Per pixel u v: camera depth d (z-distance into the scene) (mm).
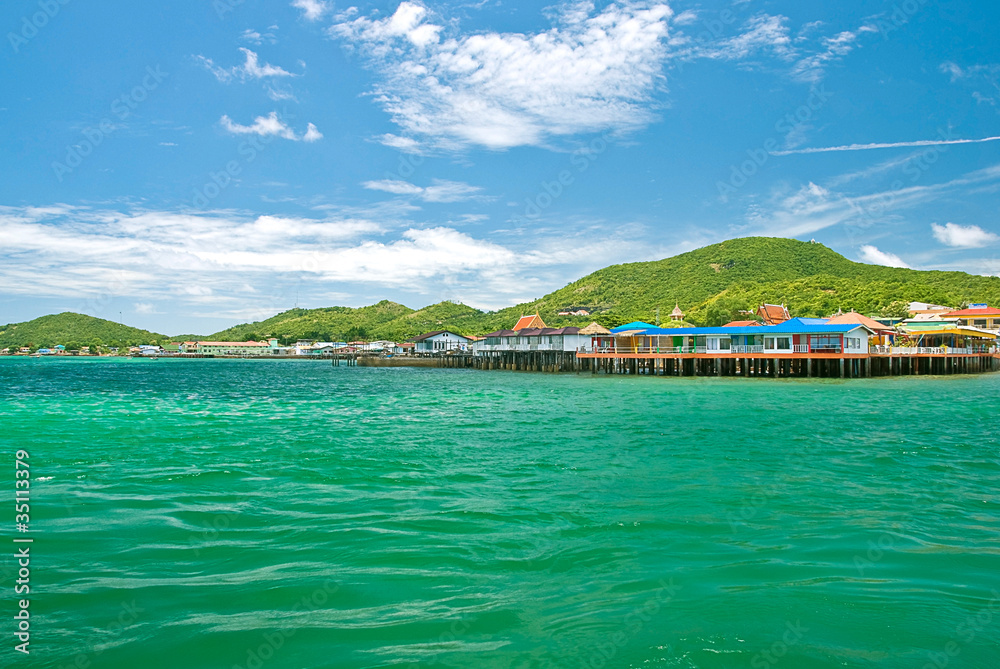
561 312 184000
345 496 15961
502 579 10570
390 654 8203
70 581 10453
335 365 133875
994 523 13625
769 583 10336
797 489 16609
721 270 184125
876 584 10305
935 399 42031
